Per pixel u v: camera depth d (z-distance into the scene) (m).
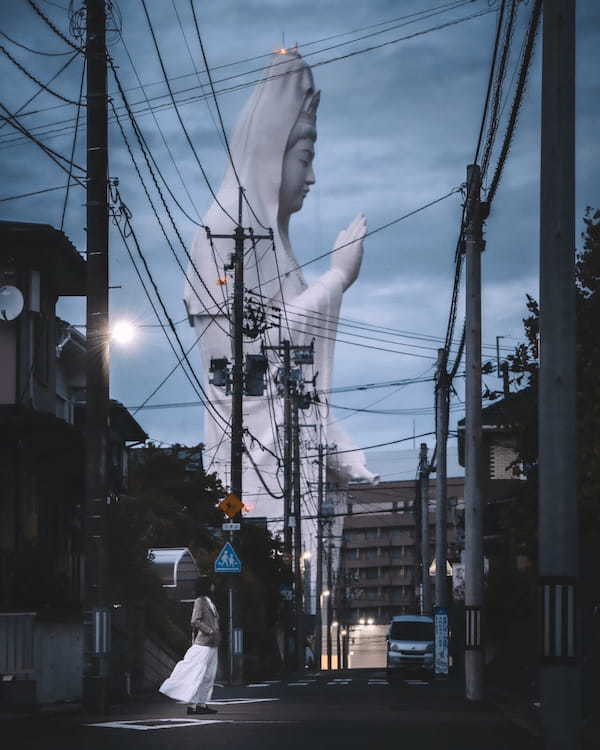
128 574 33.75
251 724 20.70
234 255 47.22
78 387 42.25
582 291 28.80
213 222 156.88
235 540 45.94
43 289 35.69
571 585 13.33
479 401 32.41
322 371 158.38
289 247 164.50
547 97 13.87
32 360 34.62
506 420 31.95
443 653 53.97
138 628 34.78
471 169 31.53
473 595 31.86
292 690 39.16
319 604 97.75
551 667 13.27
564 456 13.47
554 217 13.75
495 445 60.94
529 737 18.92
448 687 43.06
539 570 13.45
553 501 13.41
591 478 26.14
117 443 49.97
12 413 32.56
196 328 151.88
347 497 178.38
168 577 41.84
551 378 13.56
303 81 166.25
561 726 13.22
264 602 61.34
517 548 32.12
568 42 13.86
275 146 163.50
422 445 75.44
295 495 73.56
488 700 31.03
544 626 13.34
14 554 30.23
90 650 24.02
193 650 24.11
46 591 29.86
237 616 46.31
